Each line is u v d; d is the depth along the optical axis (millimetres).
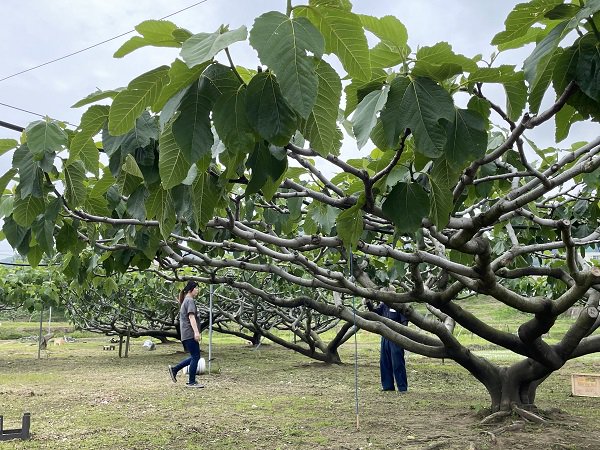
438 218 1990
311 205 3506
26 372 11594
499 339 5016
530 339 4902
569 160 2348
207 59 1122
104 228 4621
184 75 1296
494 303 29391
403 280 7055
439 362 13367
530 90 1379
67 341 23531
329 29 1307
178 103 1320
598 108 1494
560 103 1517
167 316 17469
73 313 16953
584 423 5805
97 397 8117
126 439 5523
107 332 17250
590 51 1391
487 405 7023
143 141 1687
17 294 13141
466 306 28578
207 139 1340
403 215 1815
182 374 11008
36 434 5777
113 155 1763
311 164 2465
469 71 1523
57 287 14000
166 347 18969
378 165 2121
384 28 1471
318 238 3150
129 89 1388
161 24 1325
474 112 1579
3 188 2131
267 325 15008
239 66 1419
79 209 2930
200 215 1869
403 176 2271
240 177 1922
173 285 14344
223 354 15336
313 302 5879
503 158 3271
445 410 6797
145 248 3371
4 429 5887
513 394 5949
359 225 2342
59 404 7586
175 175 1573
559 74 1440
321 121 1412
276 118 1299
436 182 1952
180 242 4781
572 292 4211
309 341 12406
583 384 8109
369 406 7168
